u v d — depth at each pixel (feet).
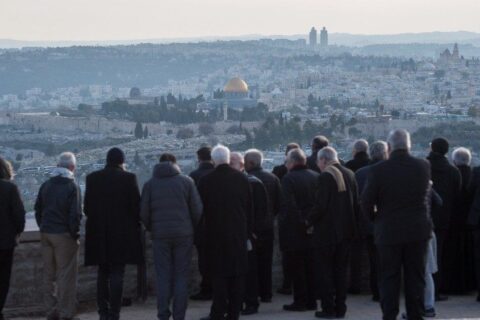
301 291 75.20
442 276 81.25
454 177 77.10
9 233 67.31
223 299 67.62
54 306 71.00
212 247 67.67
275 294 82.89
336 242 70.23
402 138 63.62
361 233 76.02
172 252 68.08
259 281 78.28
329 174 70.33
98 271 70.03
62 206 69.67
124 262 67.92
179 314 67.56
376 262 78.43
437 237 77.97
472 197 79.71
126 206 68.18
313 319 71.26
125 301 77.77
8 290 69.97
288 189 74.23
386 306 63.00
